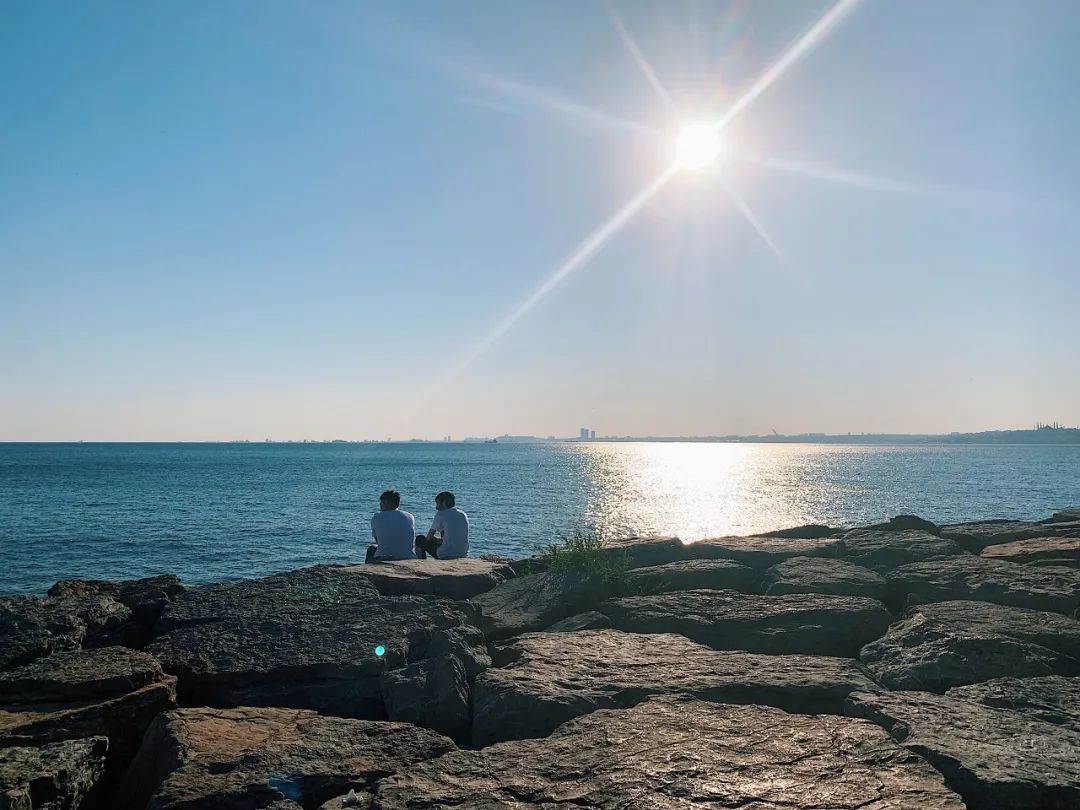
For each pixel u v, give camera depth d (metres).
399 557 9.86
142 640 6.69
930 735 3.88
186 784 3.59
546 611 7.18
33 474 91.62
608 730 4.08
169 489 67.06
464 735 4.86
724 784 3.40
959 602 6.78
